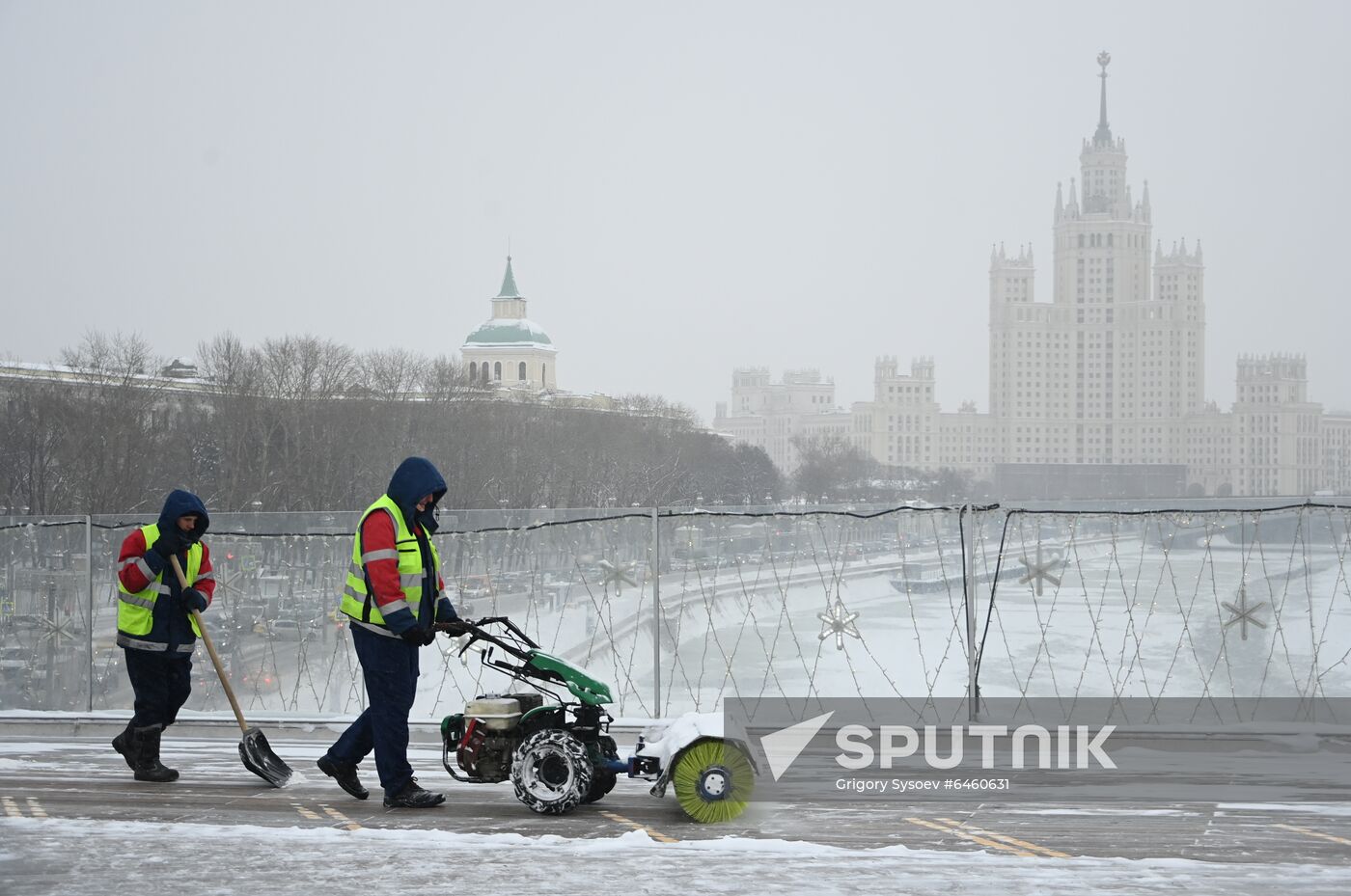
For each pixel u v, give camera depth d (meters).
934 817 12.55
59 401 94.62
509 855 10.77
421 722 18.23
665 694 19.33
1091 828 12.01
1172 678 18.52
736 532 19.36
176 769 15.26
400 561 12.95
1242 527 18.56
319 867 10.38
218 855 10.74
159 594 14.42
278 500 99.12
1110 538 18.77
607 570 19.73
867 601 19.00
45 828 11.77
